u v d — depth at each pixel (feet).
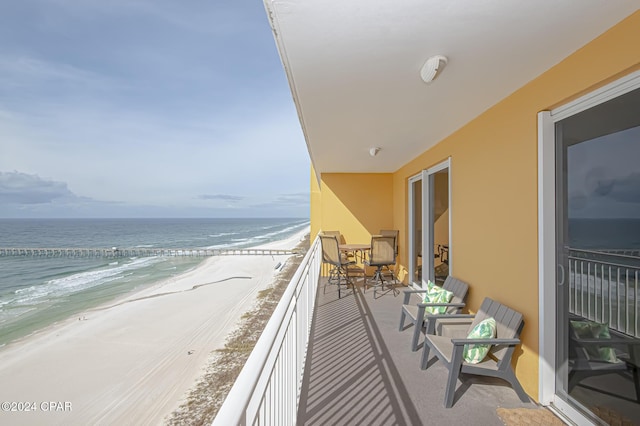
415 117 10.95
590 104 6.51
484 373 7.80
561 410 7.29
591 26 5.65
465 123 11.64
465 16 5.29
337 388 8.48
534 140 7.86
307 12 5.10
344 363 9.95
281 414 4.93
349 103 9.53
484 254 10.33
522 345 8.30
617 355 6.08
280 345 4.88
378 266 20.51
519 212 8.49
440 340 8.99
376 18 5.31
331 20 5.35
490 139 9.97
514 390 8.11
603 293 6.32
